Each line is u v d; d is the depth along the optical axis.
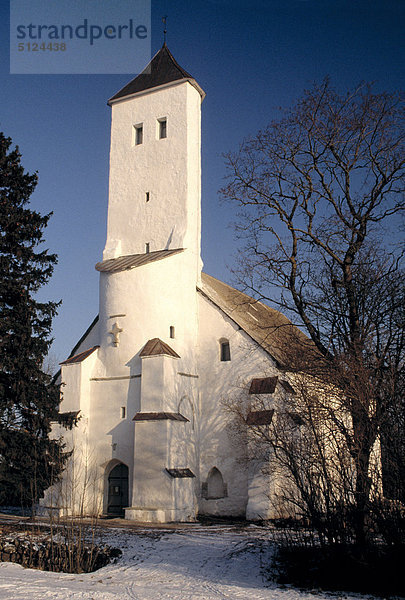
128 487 31.11
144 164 37.88
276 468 26.20
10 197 28.42
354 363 18.55
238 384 32.94
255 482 28.88
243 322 35.59
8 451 25.59
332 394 19.00
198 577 16.50
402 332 19.31
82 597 13.40
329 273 25.11
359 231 25.48
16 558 17.84
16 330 26.36
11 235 27.41
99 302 34.09
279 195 28.23
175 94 37.94
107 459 31.44
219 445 32.53
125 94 39.50
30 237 28.20
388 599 14.18
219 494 32.16
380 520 15.00
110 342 32.84
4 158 28.39
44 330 27.81
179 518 28.56
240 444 31.75
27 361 26.27
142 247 36.62
